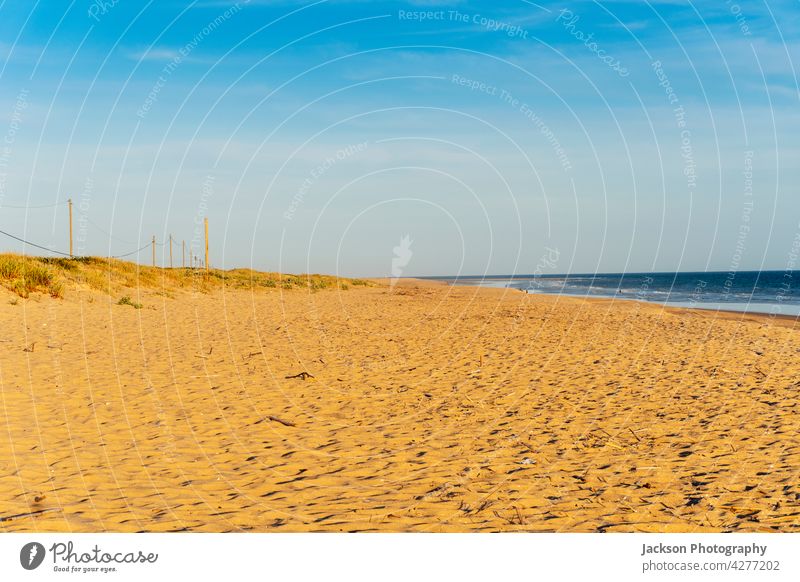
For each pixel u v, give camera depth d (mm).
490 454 6059
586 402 8234
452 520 4574
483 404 8133
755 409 7781
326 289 43719
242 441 6430
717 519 4598
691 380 9648
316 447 6277
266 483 5262
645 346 13438
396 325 17875
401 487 5203
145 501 4832
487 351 12703
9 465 5465
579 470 5609
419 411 7777
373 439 6578
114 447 6102
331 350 12695
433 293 40094
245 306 24672
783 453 6020
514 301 30094
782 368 10680
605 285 68750
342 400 8320
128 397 8086
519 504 4863
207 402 8023
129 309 20281
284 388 8984
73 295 21047
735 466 5672
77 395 8039
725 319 20781
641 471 5570
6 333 13156
